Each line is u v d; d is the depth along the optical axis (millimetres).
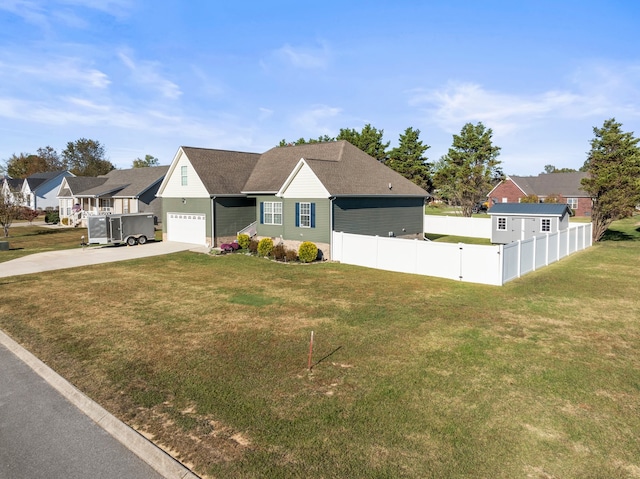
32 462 6164
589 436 6688
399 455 6180
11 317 13336
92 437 6824
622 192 30625
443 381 8633
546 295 15789
